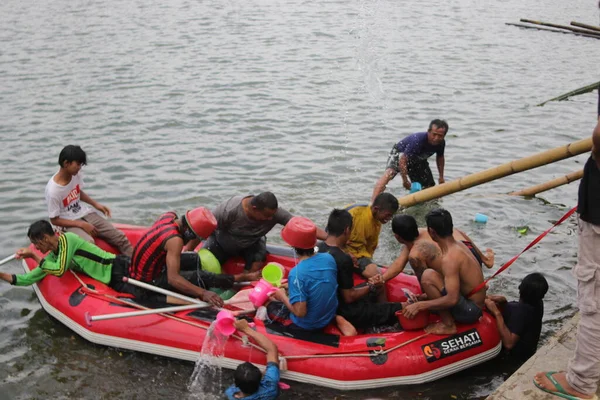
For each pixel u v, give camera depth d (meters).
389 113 12.12
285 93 13.06
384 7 22.06
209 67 14.72
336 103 12.59
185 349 5.75
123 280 6.00
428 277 5.55
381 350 5.52
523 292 5.84
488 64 15.62
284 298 5.73
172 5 21.44
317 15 20.42
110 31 17.89
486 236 8.07
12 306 6.68
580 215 4.17
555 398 4.48
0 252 7.59
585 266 4.20
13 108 12.01
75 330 6.11
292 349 5.58
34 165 9.76
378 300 6.16
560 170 10.05
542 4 23.27
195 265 6.25
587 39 18.25
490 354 5.73
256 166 9.85
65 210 6.73
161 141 10.68
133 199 8.81
